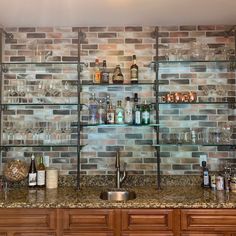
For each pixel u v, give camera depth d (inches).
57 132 114.1
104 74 113.1
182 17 107.5
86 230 88.0
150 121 114.2
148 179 113.6
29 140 114.2
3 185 109.5
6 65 116.2
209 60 112.3
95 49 117.3
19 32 118.0
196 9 99.8
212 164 114.2
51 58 117.0
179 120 115.2
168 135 114.8
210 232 87.0
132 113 112.6
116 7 97.6
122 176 110.0
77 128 112.0
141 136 115.5
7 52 117.2
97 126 114.1
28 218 88.3
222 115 114.9
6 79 116.6
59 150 115.6
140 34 117.1
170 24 114.9
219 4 95.7
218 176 106.3
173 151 114.6
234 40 115.3
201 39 116.3
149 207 87.7
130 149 115.3
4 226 88.2
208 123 114.8
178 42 116.5
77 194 99.6
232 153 114.0
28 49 117.7
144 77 116.2
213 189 105.6
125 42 117.0
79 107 109.6
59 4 94.7
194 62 114.9
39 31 117.9
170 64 116.3
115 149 115.4
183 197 93.9
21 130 114.5
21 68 117.0
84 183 113.6
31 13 102.3
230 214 87.2
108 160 115.3
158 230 87.5
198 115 115.1
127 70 116.6
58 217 88.1
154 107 114.9
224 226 86.9
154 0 92.2
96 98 116.2
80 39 114.7
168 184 113.0
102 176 113.9
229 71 115.3
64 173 115.2
